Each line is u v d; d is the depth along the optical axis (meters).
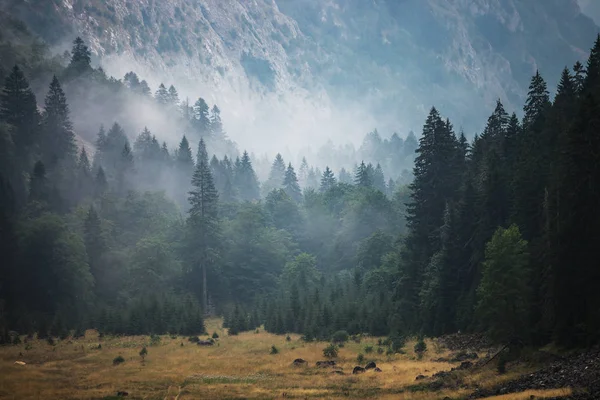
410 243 83.31
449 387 37.78
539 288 47.78
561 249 42.97
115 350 65.75
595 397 27.52
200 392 40.78
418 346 56.66
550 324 43.41
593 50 67.06
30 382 44.62
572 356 37.81
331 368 50.25
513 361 41.47
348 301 87.88
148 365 54.12
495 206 64.56
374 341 69.38
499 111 96.12
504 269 47.16
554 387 31.83
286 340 74.25
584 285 41.19
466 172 84.69
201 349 66.38
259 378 46.22
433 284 68.44
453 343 57.50
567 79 71.56
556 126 63.38
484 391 34.78
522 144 72.81
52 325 83.94
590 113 44.19
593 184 42.75
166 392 41.19
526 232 57.16
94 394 40.47
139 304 93.94
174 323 87.94
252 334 85.06
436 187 84.44
